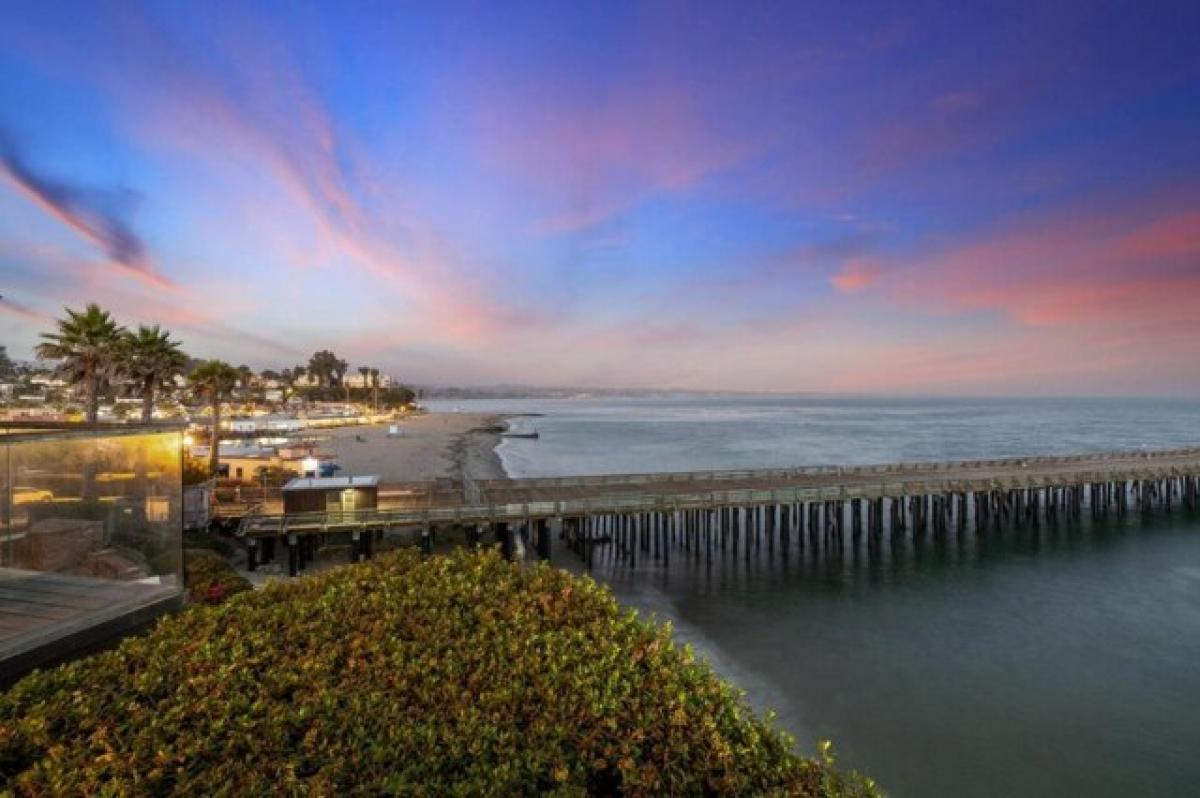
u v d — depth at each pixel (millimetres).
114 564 7668
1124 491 42281
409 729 4527
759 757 4738
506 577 7109
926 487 34938
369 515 26312
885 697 17219
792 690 17578
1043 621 23000
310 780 3934
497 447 89875
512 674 5254
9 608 6543
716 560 31625
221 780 3871
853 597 25797
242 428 92750
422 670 5250
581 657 5500
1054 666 19188
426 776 4191
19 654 5555
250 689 4902
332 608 6277
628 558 31453
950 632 21891
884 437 104688
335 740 4387
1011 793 13398
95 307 32281
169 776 3891
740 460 72312
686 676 5414
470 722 4645
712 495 30766
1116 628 22297
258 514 27062
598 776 4586
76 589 7195
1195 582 27922
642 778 4348
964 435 109062
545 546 30250
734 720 5074
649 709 4902
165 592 7238
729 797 4328
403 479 51781
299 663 5285
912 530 35750
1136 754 14750
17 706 4402
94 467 7590
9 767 3900
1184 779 13859
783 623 22719
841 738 15273
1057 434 112125
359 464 63688
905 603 25031
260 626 5906
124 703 4512
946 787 13562
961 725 15883
